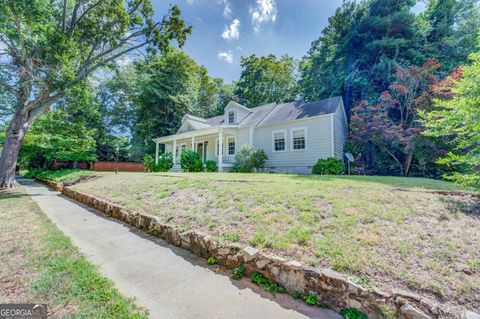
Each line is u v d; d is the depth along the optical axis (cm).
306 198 433
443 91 997
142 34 1292
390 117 1259
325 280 223
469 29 1431
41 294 231
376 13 1619
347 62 1775
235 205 445
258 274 269
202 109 2889
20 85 1046
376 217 334
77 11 1195
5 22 862
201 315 206
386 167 1340
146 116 2370
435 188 503
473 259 231
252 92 2755
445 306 181
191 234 364
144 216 482
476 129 393
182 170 1358
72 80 1038
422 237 275
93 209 693
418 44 1485
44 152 1847
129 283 264
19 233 421
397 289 200
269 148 1380
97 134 2384
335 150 1194
